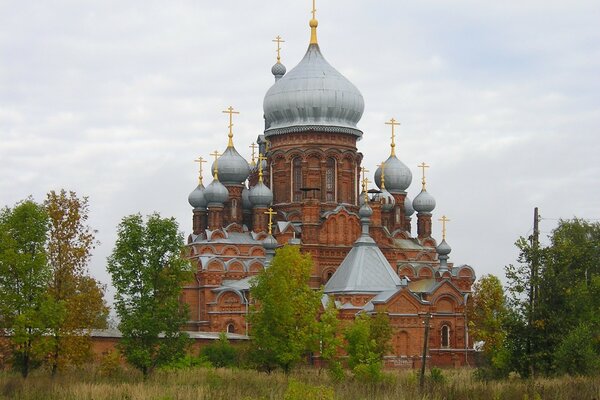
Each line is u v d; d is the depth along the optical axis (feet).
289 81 522.06
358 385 266.16
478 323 395.75
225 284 496.64
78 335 292.40
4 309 284.20
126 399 233.35
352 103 522.06
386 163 570.05
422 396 240.53
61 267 295.07
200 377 298.35
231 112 536.01
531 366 293.02
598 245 417.90
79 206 300.40
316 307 360.07
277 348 341.41
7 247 288.51
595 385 252.01
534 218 301.02
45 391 254.88
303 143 516.32
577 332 288.71
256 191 520.42
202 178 544.21
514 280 298.15
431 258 545.85
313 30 532.32
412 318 448.24
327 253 497.87
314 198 504.84
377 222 511.81
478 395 241.55
